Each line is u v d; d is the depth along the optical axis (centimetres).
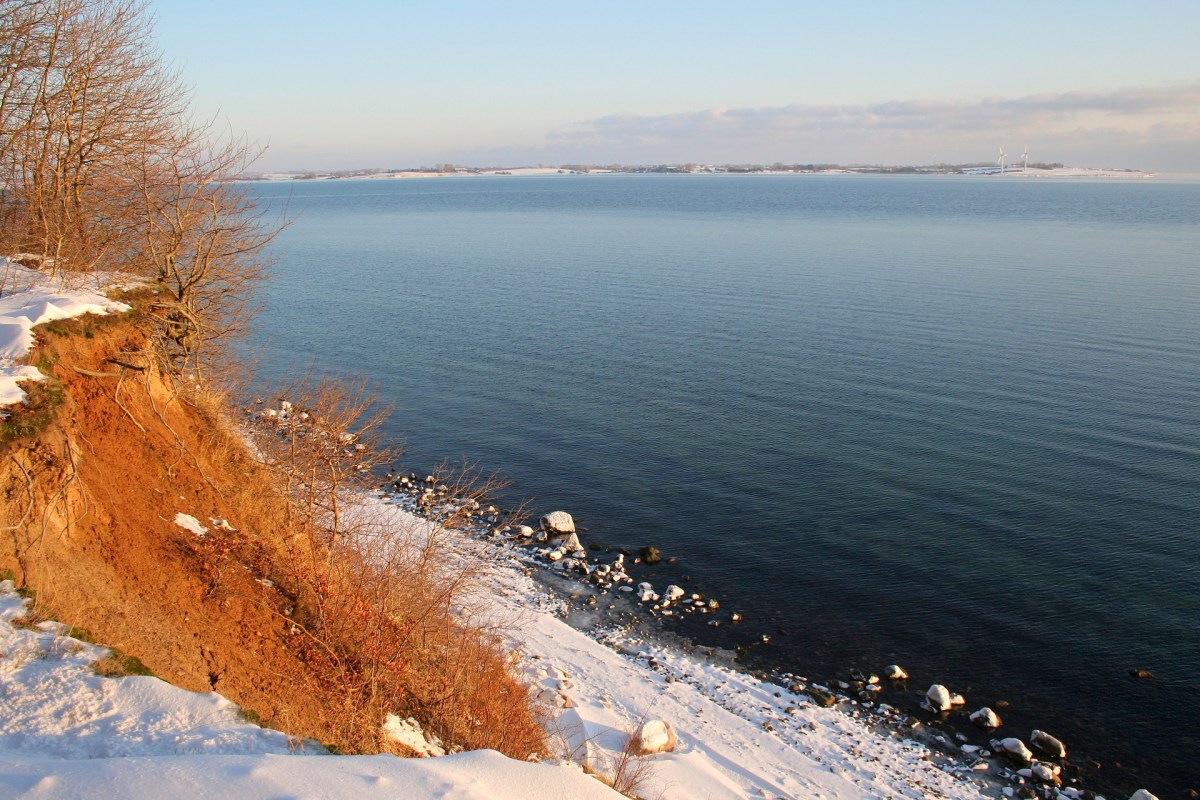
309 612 1426
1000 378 4469
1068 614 2388
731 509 3059
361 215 17962
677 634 2333
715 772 1667
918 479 3256
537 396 4312
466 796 850
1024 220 15262
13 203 1819
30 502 1123
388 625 1521
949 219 15512
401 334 5659
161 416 1548
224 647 1215
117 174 1895
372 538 2036
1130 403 4038
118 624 1107
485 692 1537
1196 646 2238
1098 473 3272
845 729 1948
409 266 9069
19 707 895
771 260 9200
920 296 6819
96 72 1859
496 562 2662
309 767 836
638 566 2692
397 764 891
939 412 3988
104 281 1694
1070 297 6681
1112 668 2166
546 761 1433
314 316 6231
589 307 6569
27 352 1291
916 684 2127
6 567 1062
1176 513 2938
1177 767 1839
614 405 4172
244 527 1545
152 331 1650
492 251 10375
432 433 3788
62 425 1222
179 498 1466
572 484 3281
